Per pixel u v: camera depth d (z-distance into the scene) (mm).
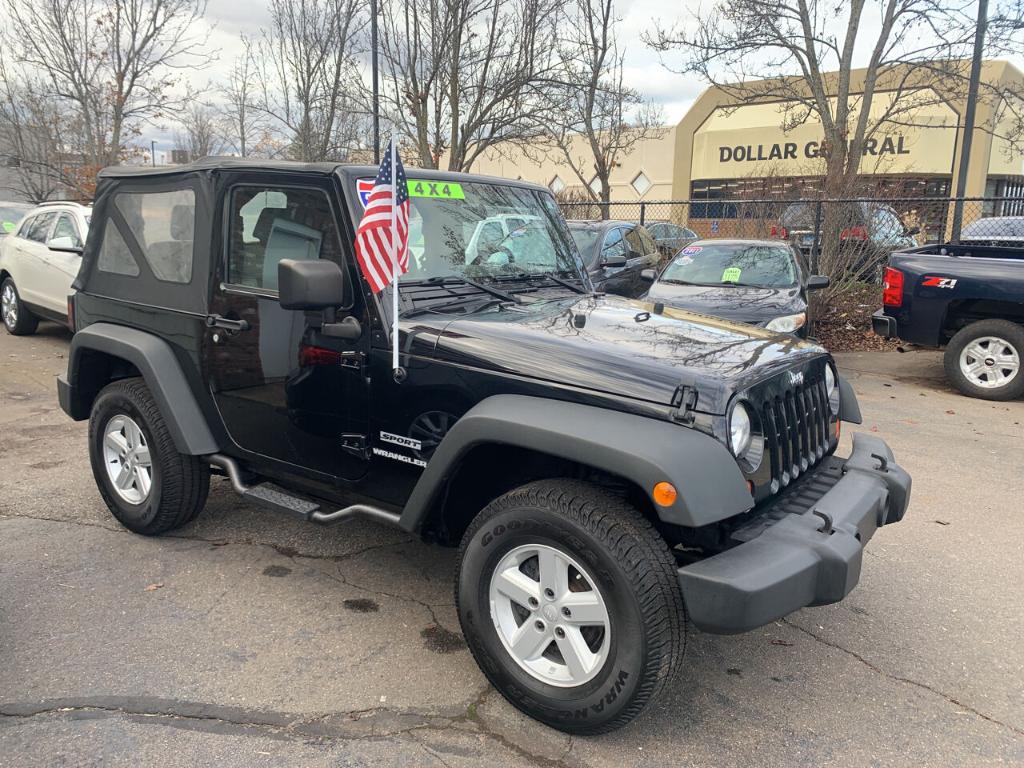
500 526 2805
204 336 3820
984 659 3363
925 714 2973
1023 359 7828
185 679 3055
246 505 4906
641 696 2566
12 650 3229
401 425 3174
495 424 2748
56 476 5363
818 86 12352
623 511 2637
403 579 3965
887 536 4648
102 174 4520
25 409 7090
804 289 8703
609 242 10523
